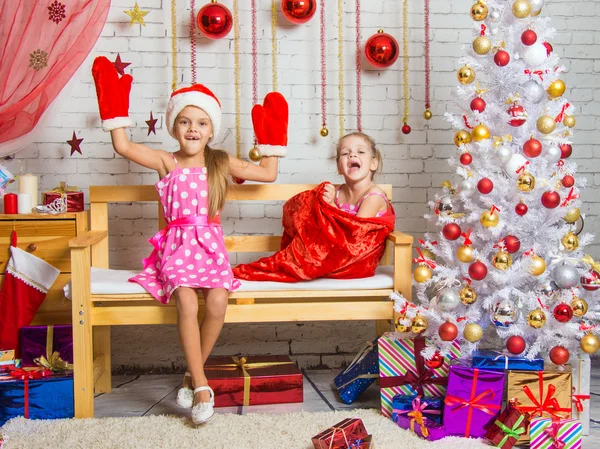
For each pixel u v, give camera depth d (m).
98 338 2.39
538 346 1.97
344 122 2.72
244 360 2.29
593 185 2.79
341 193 2.46
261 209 2.73
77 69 2.41
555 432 1.83
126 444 1.82
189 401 2.02
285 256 2.20
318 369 2.74
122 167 2.67
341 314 2.15
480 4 2.04
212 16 2.49
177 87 2.66
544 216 2.02
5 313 2.23
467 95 2.11
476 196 2.07
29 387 2.04
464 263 2.08
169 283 2.04
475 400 1.91
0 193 2.38
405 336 2.08
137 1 2.63
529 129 2.05
